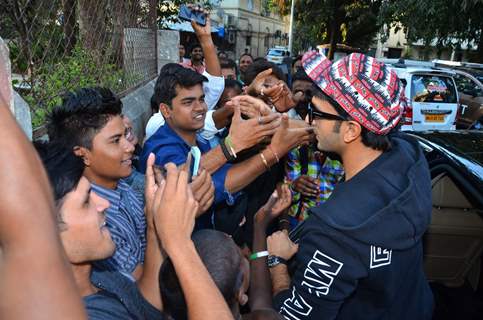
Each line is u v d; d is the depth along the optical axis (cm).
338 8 1984
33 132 198
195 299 86
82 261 100
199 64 604
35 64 238
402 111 140
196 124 220
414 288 143
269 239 174
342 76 133
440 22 1135
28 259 41
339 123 138
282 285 159
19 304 41
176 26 1370
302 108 234
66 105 158
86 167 163
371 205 127
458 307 225
